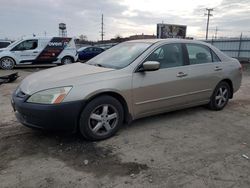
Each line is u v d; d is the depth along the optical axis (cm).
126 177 325
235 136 462
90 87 405
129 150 396
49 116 382
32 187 303
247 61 2891
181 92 515
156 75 474
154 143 423
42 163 356
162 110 501
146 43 508
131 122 509
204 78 554
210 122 531
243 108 648
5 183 310
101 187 305
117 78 432
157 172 337
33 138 434
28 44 1644
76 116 397
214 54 592
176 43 523
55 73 446
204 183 315
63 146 406
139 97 458
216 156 384
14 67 1716
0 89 864
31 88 402
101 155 379
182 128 492
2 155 377
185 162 364
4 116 555
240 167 354
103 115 424
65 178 321
